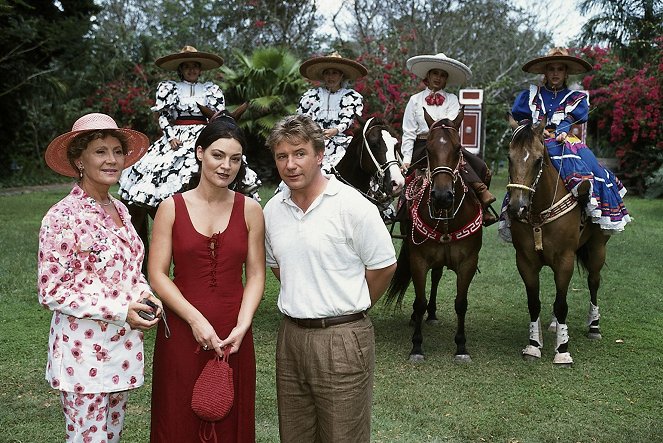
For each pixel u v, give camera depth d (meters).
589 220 6.14
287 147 2.84
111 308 2.79
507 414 4.61
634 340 6.41
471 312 7.43
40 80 19.48
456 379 5.30
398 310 7.50
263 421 4.43
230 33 28.66
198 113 6.57
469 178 5.67
